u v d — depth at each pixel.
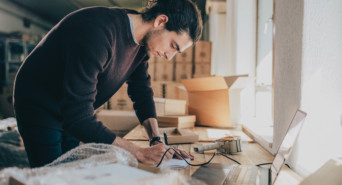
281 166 0.79
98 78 1.07
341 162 0.70
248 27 3.00
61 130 1.13
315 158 1.02
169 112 2.31
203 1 3.92
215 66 4.73
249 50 3.00
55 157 1.11
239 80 2.14
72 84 0.88
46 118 1.05
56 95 1.02
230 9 3.51
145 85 1.47
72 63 0.87
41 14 8.98
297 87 1.03
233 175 0.92
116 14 1.00
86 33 0.88
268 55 2.51
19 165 2.16
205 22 6.00
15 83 1.06
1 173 0.54
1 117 4.86
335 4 0.98
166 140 1.41
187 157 1.17
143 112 1.43
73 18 0.93
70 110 0.89
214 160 1.17
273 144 1.28
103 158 0.63
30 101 1.03
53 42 0.95
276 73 1.28
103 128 0.95
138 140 1.63
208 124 2.35
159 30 1.03
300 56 1.01
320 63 0.99
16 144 2.39
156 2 1.04
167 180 0.53
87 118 0.90
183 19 1.00
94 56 0.88
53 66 0.96
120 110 2.76
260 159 1.20
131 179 0.49
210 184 0.82
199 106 2.39
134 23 1.06
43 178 0.48
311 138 1.01
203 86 2.31
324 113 1.01
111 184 0.45
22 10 7.95
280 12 1.24
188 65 3.53
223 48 4.32
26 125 1.06
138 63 1.31
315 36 0.99
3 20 7.10
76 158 0.72
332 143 1.01
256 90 2.88
